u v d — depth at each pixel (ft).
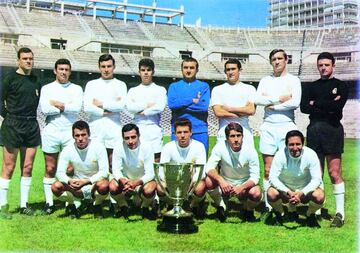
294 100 20.65
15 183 30.07
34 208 21.94
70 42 132.46
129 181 19.53
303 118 113.29
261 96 21.15
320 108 20.01
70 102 21.81
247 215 19.88
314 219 18.90
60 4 147.13
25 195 21.24
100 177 20.25
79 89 22.29
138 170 20.54
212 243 16.06
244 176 20.56
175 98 22.35
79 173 20.97
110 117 22.82
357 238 16.89
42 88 21.75
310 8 199.21
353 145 74.18
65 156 20.39
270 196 19.01
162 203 22.17
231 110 21.65
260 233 17.60
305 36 149.69
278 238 16.88
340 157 19.89
